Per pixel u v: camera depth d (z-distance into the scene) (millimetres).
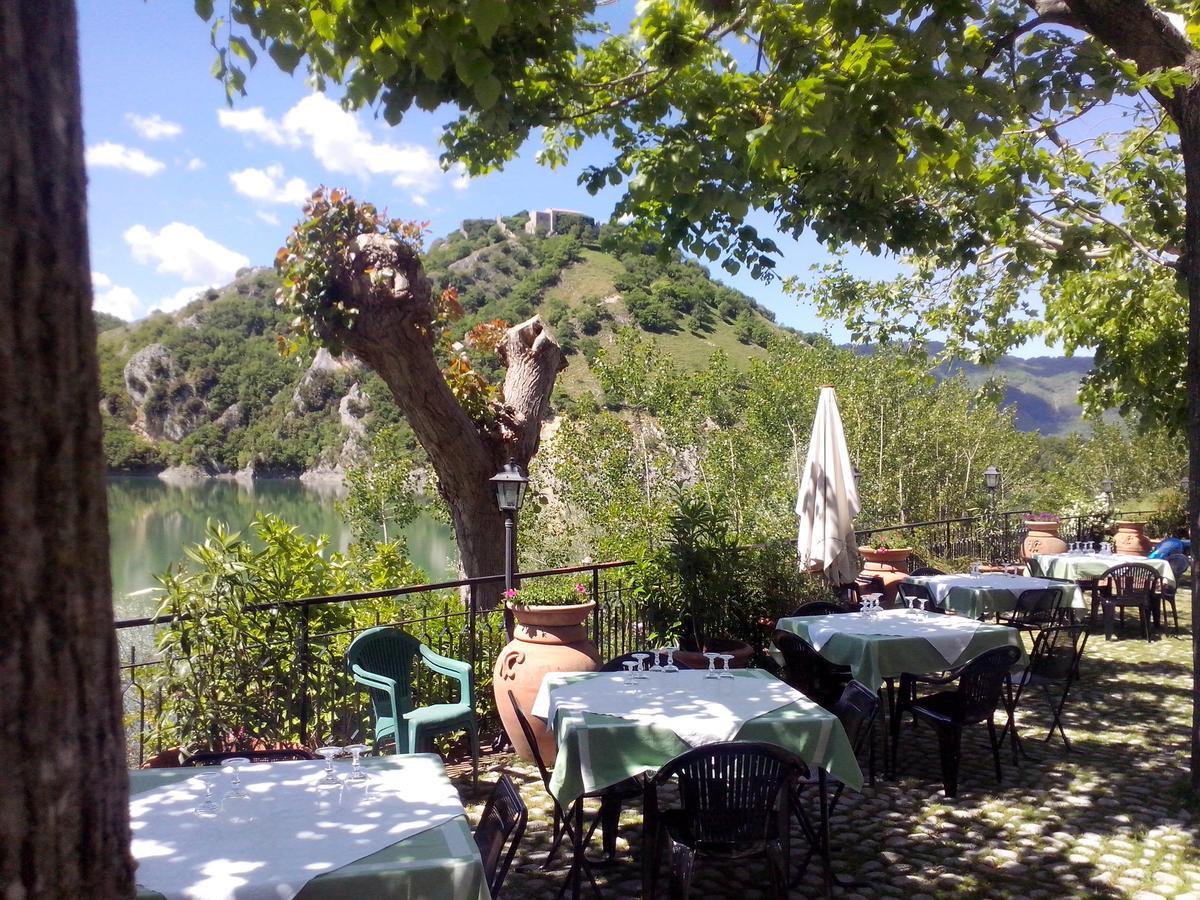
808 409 20531
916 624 6473
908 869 4418
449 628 6414
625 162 7035
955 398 19984
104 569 1129
